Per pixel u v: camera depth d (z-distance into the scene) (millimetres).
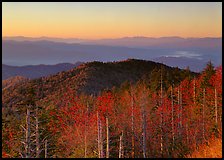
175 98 65312
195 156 16750
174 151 49656
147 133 55562
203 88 57969
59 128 50656
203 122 50125
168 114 59406
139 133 54312
